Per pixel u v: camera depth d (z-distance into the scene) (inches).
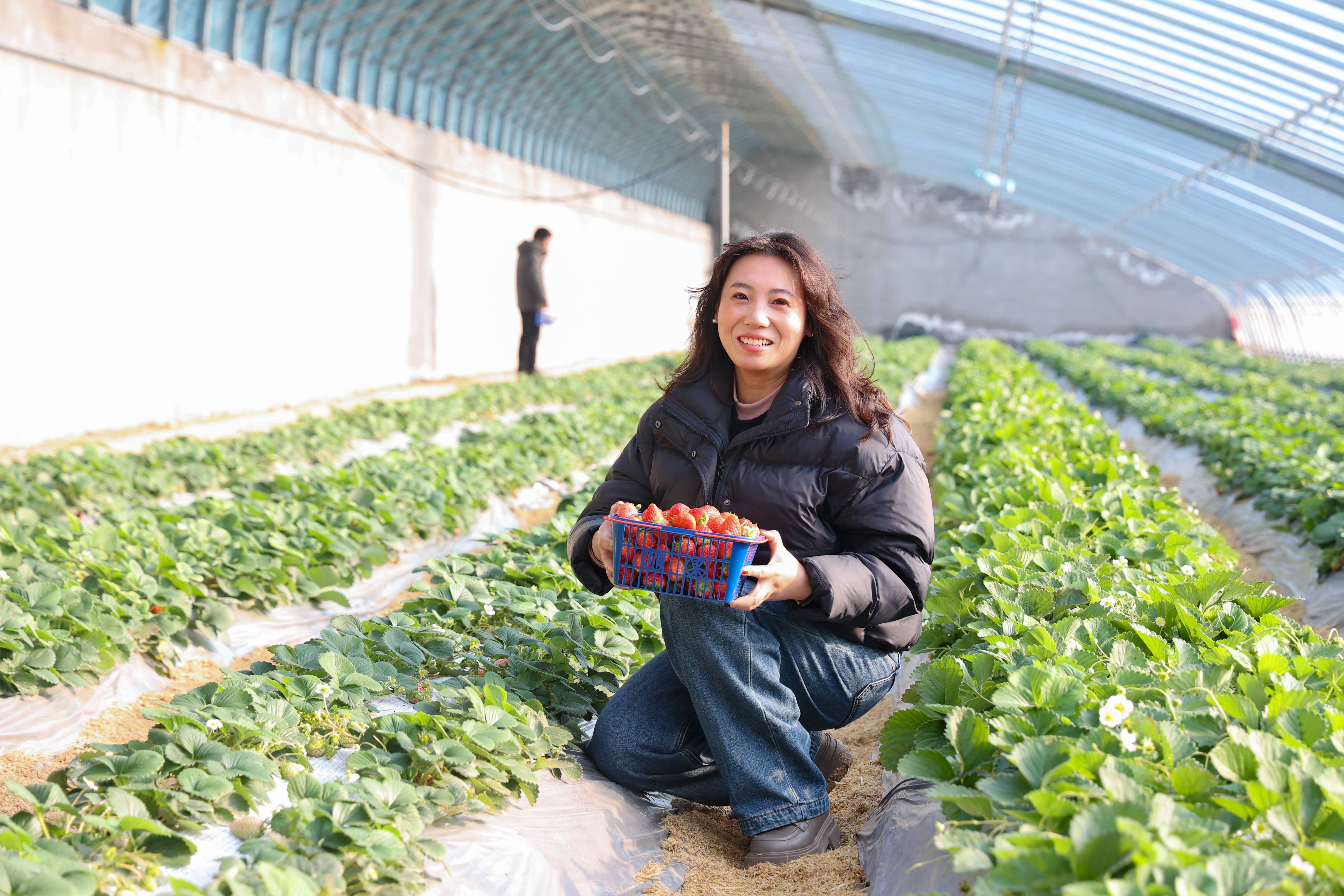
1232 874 78.2
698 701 131.6
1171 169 921.5
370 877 105.0
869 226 1608.0
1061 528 211.8
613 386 753.6
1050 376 1004.6
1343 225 821.2
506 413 593.6
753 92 1122.7
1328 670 127.0
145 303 520.1
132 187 507.2
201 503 286.7
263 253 609.3
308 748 137.0
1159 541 204.7
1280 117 636.1
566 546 195.9
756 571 116.3
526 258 703.7
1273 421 439.8
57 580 213.2
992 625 150.2
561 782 138.4
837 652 135.5
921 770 110.8
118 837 107.4
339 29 666.8
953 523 252.4
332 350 684.7
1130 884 76.1
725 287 134.6
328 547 257.8
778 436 131.6
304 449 415.5
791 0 714.8
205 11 550.0
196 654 217.9
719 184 1590.8
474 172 850.1
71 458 346.3
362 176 705.0
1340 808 87.5
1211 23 537.3
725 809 152.3
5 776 163.6
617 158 1197.1
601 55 900.0
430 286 796.0
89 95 477.4
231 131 577.3
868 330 1620.3
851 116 1170.6
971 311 1600.6
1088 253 1568.7
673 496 138.6
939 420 629.9
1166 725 105.1
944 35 696.4
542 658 168.9
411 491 313.9
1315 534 281.0
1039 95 806.5
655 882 127.7
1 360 439.5
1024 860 83.5
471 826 122.2
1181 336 1556.3
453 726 130.3
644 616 182.4
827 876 127.0
